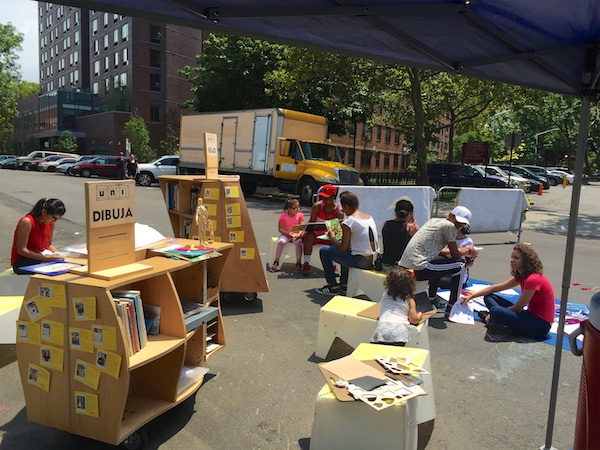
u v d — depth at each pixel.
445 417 3.57
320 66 17.73
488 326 5.33
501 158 36.62
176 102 52.66
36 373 2.94
